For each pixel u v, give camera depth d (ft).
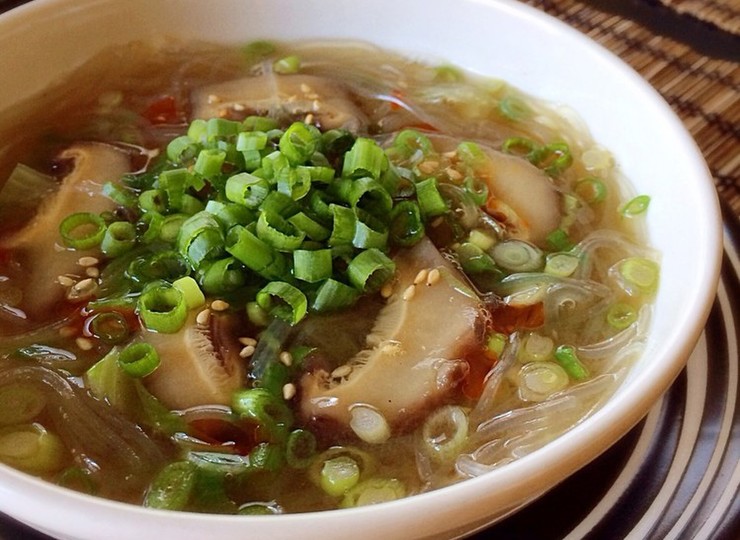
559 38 0.86
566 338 0.73
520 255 0.77
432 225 0.77
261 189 0.72
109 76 0.90
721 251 0.69
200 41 0.92
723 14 1.12
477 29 0.90
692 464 0.68
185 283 0.70
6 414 0.66
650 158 0.80
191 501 0.63
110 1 0.87
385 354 0.70
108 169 0.81
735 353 0.74
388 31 0.93
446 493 0.55
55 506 0.53
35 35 0.84
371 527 0.53
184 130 0.86
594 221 0.82
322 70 0.94
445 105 0.91
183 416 0.66
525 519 0.66
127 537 0.52
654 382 0.60
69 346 0.69
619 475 0.68
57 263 0.74
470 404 0.69
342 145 0.81
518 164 0.83
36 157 0.83
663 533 0.65
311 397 0.68
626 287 0.75
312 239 0.72
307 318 0.71
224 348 0.69
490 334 0.72
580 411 0.69
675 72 1.05
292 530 0.52
